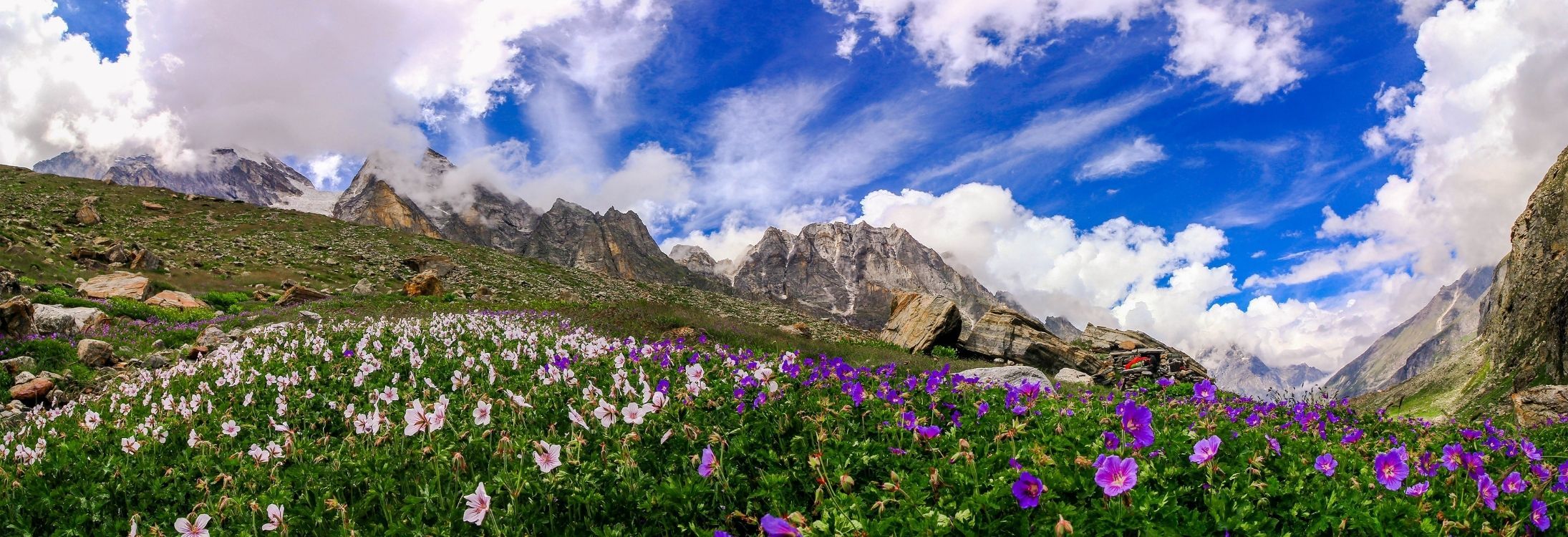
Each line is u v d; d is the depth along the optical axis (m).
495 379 10.72
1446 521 4.19
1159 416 6.92
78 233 68.50
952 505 4.36
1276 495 4.65
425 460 6.71
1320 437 7.02
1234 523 4.14
